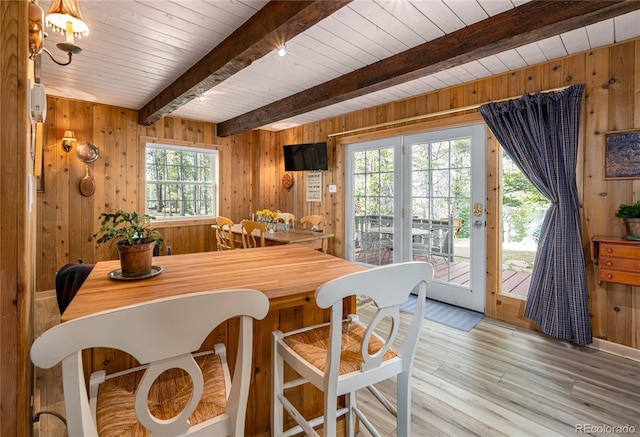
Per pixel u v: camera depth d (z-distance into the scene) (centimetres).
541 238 278
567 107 258
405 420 129
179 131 490
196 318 80
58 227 391
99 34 239
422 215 383
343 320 160
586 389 203
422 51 253
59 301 192
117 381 107
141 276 139
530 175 280
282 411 150
